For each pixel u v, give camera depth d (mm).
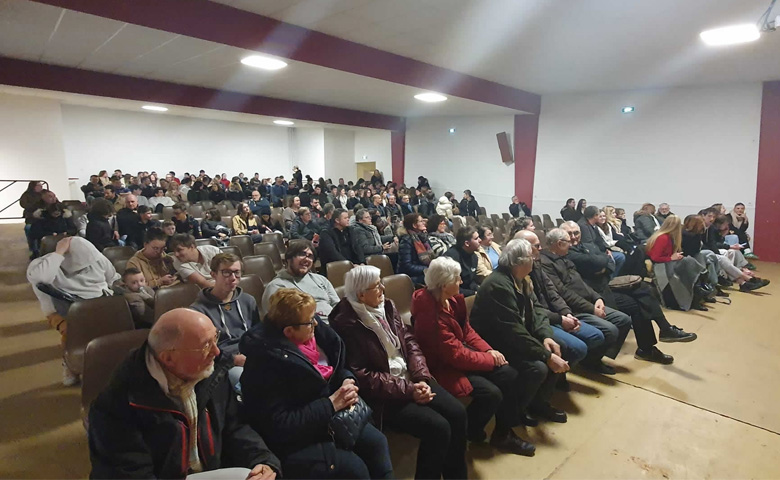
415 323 2074
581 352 2398
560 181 8031
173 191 8703
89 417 1119
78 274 2520
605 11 3537
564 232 2926
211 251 3068
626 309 3000
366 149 12625
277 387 1434
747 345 3193
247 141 12227
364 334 1775
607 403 2428
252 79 5805
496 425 2051
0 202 7793
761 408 2359
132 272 2570
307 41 4113
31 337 3057
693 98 6551
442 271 2012
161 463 1139
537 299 2564
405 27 4027
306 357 1507
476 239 3068
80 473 1757
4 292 3973
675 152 6785
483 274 3285
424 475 1680
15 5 3109
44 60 4887
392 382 1701
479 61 5215
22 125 7863
